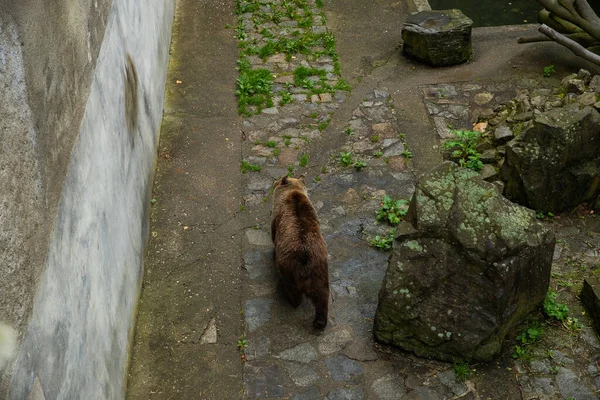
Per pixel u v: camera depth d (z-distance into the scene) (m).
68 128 4.27
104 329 4.95
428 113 8.75
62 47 4.22
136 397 5.55
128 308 5.84
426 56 9.57
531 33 10.27
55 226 3.85
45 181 3.71
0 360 2.92
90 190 4.77
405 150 8.17
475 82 9.27
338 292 6.44
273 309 6.27
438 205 5.55
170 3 10.38
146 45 7.79
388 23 10.70
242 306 6.31
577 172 7.00
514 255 5.36
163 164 7.98
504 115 8.39
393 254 5.69
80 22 4.73
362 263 6.75
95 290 4.75
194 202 7.48
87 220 4.62
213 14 10.86
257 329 6.09
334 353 5.87
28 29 3.55
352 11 11.00
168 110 8.84
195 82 9.37
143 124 7.25
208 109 8.89
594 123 6.88
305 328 6.09
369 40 10.30
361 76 9.53
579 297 6.25
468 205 5.49
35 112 3.61
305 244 5.75
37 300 3.48
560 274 6.49
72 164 4.32
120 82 6.12
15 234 3.21
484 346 5.63
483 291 5.42
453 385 5.59
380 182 7.75
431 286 5.53
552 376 5.62
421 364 5.79
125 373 5.55
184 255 6.85
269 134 8.49
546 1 9.43
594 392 5.49
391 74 9.55
